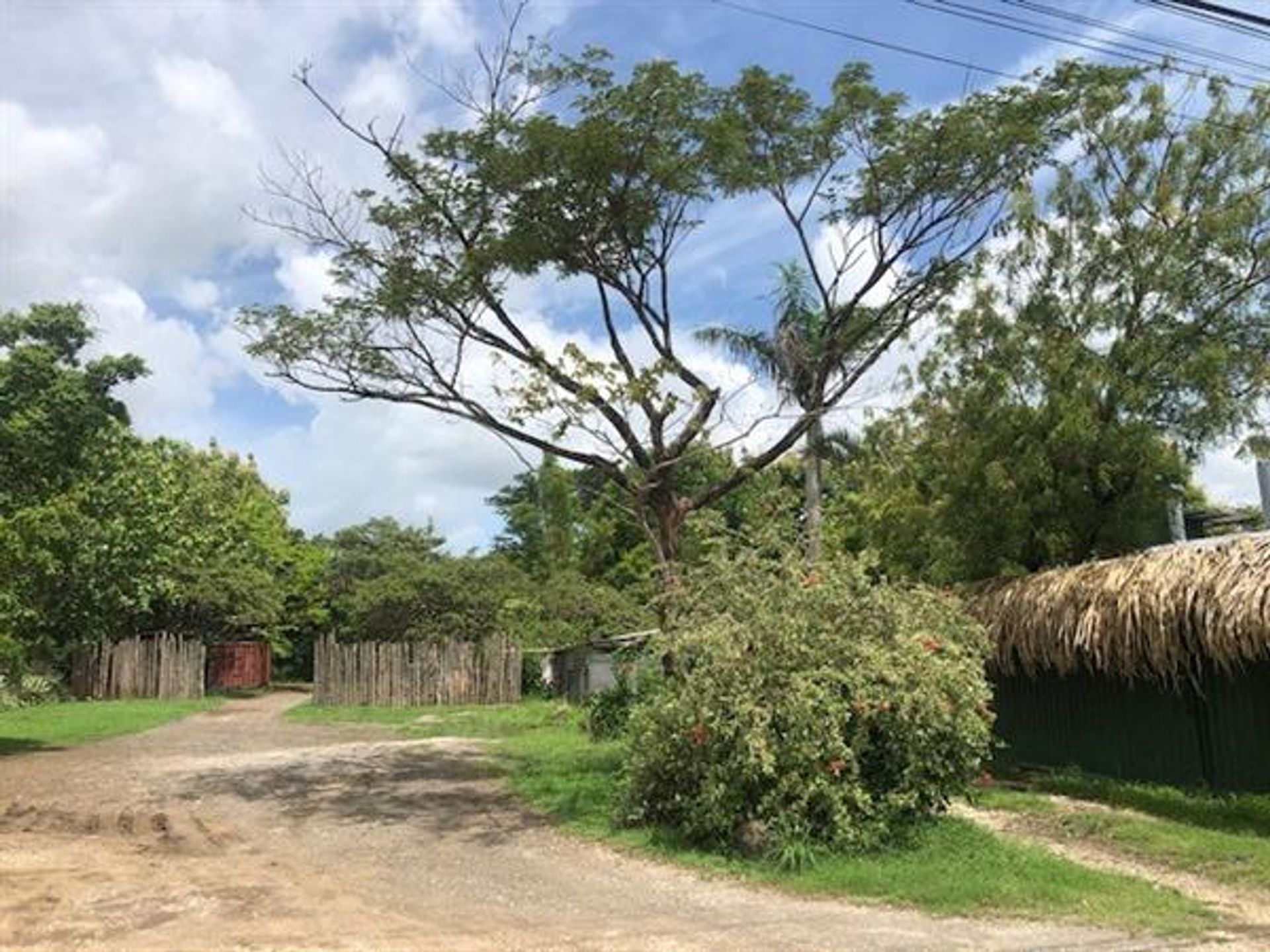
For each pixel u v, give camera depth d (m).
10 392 19.19
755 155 15.95
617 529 47.16
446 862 10.75
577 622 38.12
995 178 15.86
